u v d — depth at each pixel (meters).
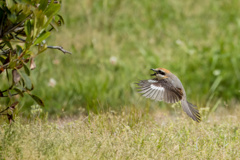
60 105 13.84
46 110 13.16
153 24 22.00
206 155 9.02
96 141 9.20
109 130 10.36
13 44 10.13
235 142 9.93
